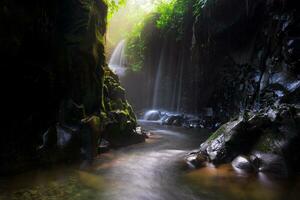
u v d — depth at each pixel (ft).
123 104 26.73
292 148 17.28
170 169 17.88
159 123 42.68
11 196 12.26
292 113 18.72
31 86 15.87
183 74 46.93
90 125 19.22
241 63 35.50
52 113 17.60
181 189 14.46
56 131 17.63
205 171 17.43
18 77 15.06
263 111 21.21
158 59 54.19
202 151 20.62
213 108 41.34
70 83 18.71
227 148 19.15
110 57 66.74
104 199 12.77
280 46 27.73
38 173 15.66
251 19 32.07
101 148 21.03
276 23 28.32
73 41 18.67
